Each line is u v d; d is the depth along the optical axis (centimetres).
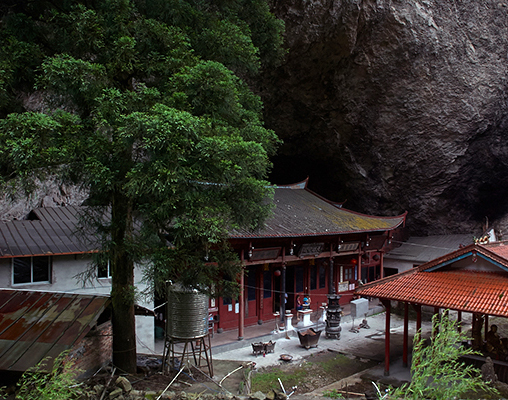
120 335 948
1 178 773
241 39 970
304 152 2627
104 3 873
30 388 673
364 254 2394
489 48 2200
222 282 973
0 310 875
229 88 849
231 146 786
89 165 747
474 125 2358
